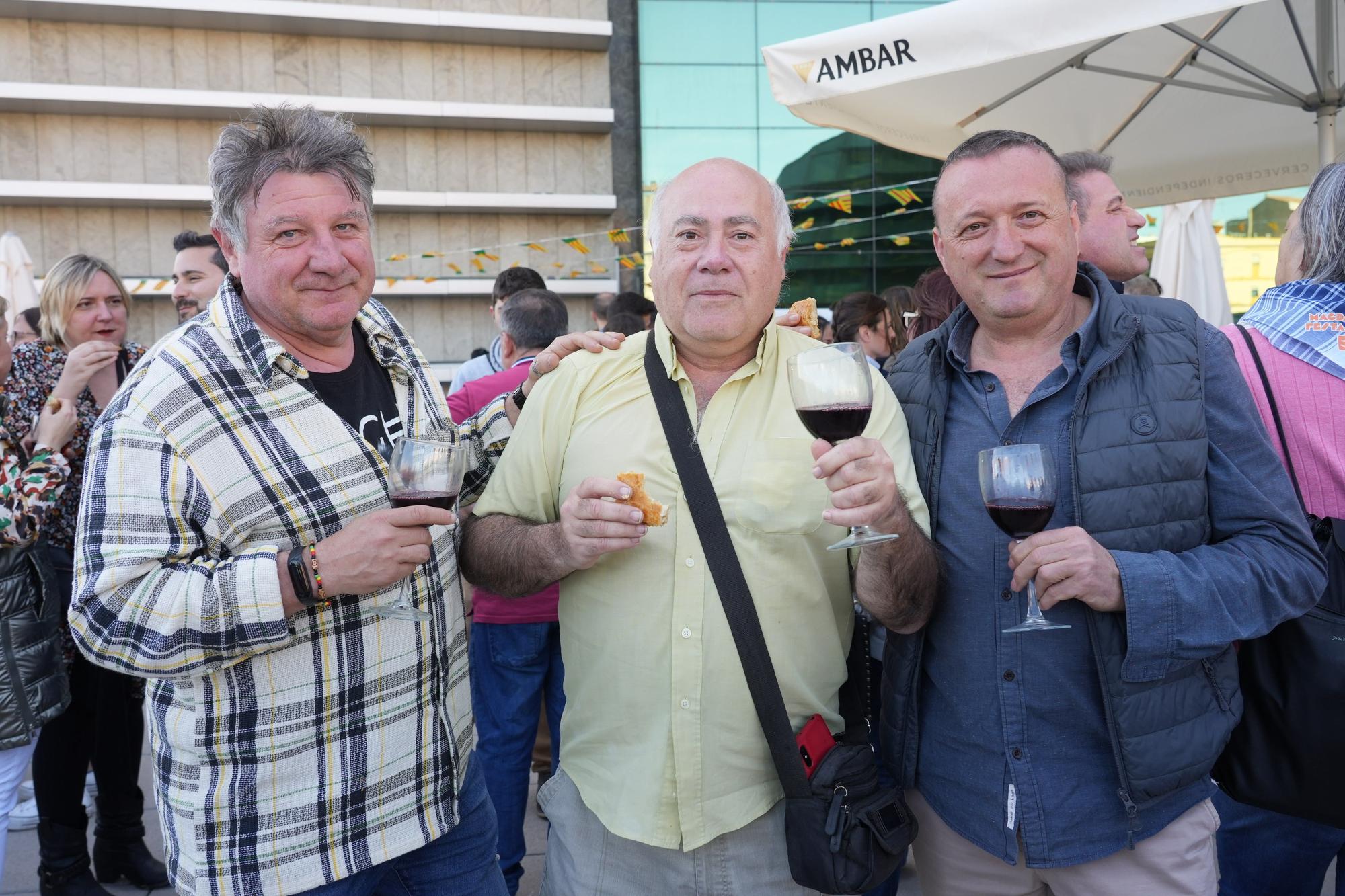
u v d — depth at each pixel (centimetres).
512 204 1332
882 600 156
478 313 1372
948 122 402
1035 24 289
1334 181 186
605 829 167
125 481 138
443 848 169
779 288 168
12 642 230
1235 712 162
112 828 302
